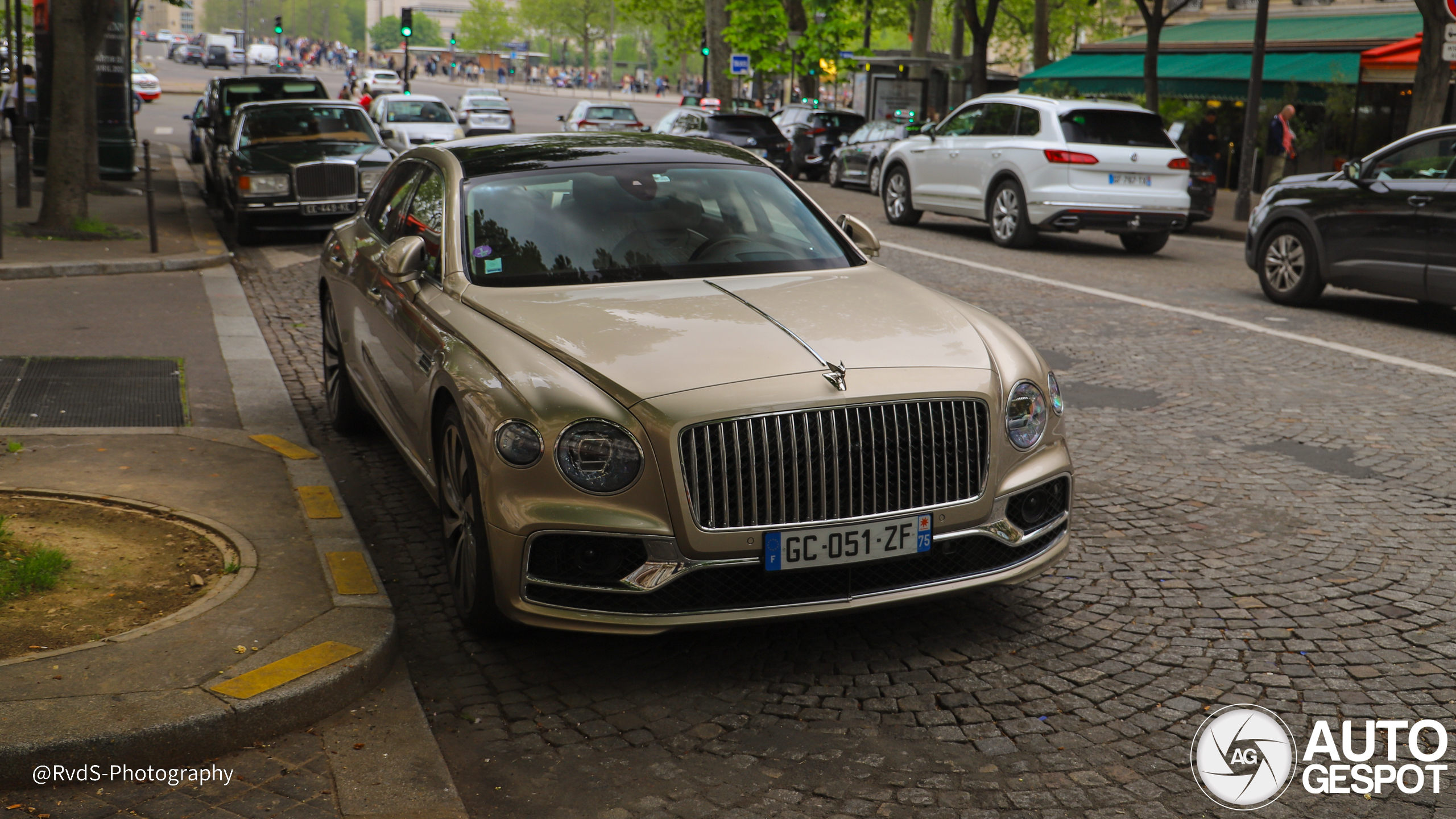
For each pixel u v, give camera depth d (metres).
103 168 20.08
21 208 15.77
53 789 3.17
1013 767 3.39
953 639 4.21
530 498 3.73
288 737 3.46
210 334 9.07
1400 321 10.55
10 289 10.66
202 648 3.74
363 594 4.18
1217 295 12.02
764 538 3.68
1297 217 11.13
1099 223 14.93
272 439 6.21
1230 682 3.88
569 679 3.92
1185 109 26.22
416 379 4.71
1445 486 5.94
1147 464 6.33
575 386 3.77
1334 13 27.25
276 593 4.16
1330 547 5.10
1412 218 10.07
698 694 3.82
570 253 4.78
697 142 5.82
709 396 3.67
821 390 3.73
